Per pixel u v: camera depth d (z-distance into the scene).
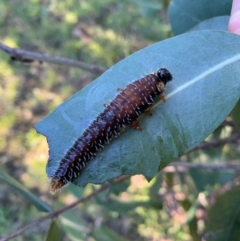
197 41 0.10
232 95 0.09
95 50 0.34
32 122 0.33
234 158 0.22
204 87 0.10
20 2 0.38
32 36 0.36
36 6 0.37
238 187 0.13
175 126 0.10
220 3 0.13
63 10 0.37
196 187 0.18
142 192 0.25
